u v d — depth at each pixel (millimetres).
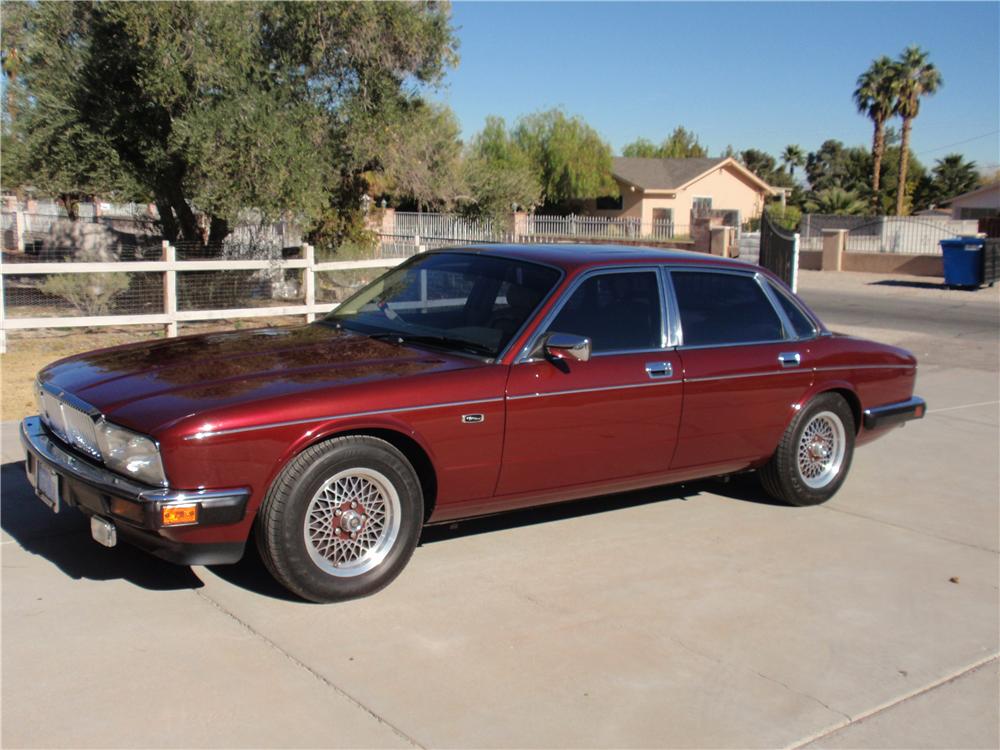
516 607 4418
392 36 14812
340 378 4395
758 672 3932
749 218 49312
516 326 4891
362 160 15797
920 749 3426
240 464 3979
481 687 3680
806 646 4191
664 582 4820
